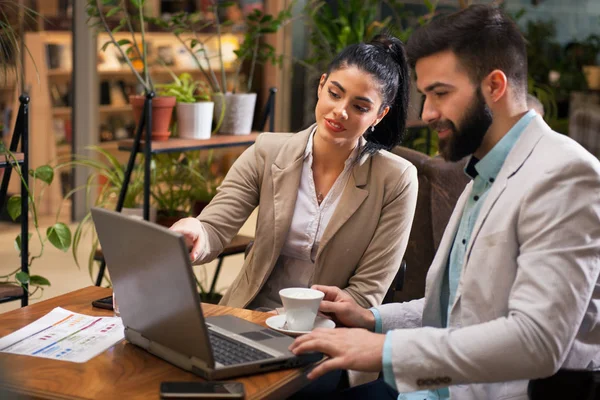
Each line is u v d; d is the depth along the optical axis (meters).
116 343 1.65
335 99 2.21
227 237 2.35
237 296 2.39
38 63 5.50
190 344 1.47
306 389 2.04
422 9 7.10
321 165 2.33
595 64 7.85
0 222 5.56
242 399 1.37
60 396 1.37
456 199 3.03
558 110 7.60
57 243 2.94
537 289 1.44
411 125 4.54
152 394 1.39
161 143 3.25
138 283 1.53
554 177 1.48
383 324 1.87
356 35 5.11
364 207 2.30
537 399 1.49
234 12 6.37
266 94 6.73
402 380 1.46
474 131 1.59
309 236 2.31
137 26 5.84
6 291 2.69
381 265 2.29
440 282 1.76
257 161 2.40
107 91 5.89
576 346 1.54
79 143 5.82
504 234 1.54
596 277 1.46
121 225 1.51
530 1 7.86
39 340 1.65
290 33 6.69
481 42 1.55
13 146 2.76
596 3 8.18
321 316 1.84
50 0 5.52
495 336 1.43
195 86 3.75
